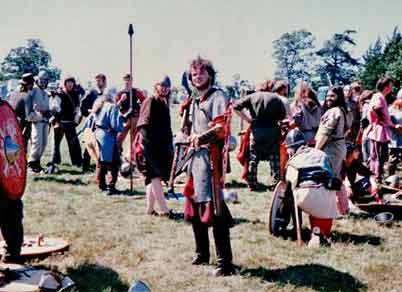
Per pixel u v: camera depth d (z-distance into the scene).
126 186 11.52
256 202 10.09
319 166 7.29
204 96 6.01
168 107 8.88
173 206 9.62
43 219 8.63
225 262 6.20
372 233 8.02
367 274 6.37
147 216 8.84
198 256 6.56
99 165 10.84
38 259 6.57
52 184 11.58
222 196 6.05
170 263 6.60
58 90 14.05
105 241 7.43
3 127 5.70
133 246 7.23
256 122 10.99
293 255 6.95
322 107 10.50
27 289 5.41
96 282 5.92
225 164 5.96
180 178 11.77
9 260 6.04
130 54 11.04
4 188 5.68
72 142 14.21
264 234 7.84
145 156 8.71
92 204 9.73
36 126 12.80
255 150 11.05
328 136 8.23
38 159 13.01
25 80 12.42
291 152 7.62
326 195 7.26
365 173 9.61
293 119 10.03
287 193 7.66
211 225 5.99
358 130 12.69
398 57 28.27
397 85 26.28
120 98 12.50
